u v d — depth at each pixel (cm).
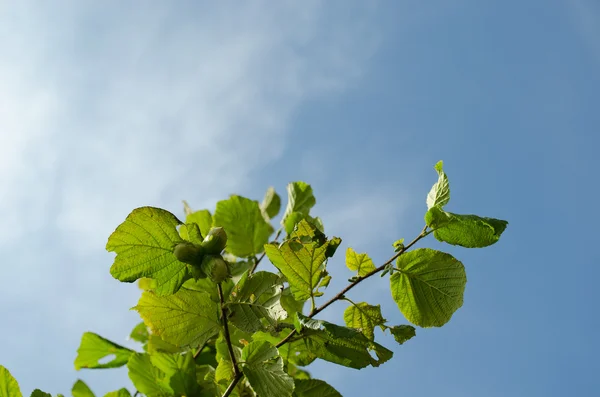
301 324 116
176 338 122
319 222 134
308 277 122
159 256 114
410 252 124
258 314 120
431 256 124
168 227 113
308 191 146
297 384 122
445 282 124
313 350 121
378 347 121
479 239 121
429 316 125
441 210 121
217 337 134
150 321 121
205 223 147
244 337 131
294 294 122
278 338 127
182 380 124
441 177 124
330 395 122
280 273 123
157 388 125
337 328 115
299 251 121
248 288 121
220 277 112
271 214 155
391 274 124
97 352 132
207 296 122
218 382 123
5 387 117
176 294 121
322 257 121
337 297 122
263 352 118
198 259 114
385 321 125
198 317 122
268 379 116
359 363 121
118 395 124
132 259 114
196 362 133
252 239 145
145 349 143
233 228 145
